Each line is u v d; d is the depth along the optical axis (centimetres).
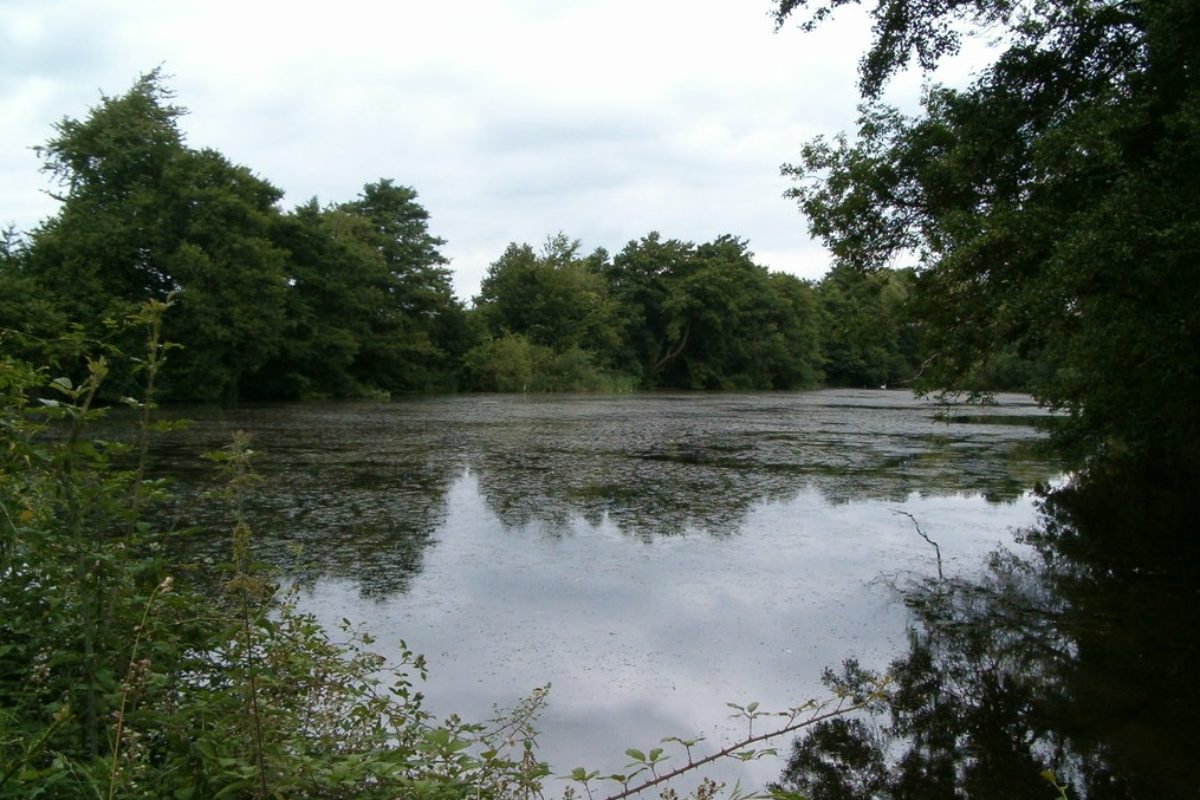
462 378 4744
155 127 2892
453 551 782
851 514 995
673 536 866
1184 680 505
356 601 620
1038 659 537
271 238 3397
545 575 707
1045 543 858
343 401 3447
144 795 218
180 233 2812
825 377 7362
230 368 2953
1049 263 686
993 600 660
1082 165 702
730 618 604
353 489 1094
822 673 509
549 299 5459
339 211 4597
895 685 489
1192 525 948
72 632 255
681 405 3453
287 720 280
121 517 270
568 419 2472
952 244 861
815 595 666
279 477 1184
